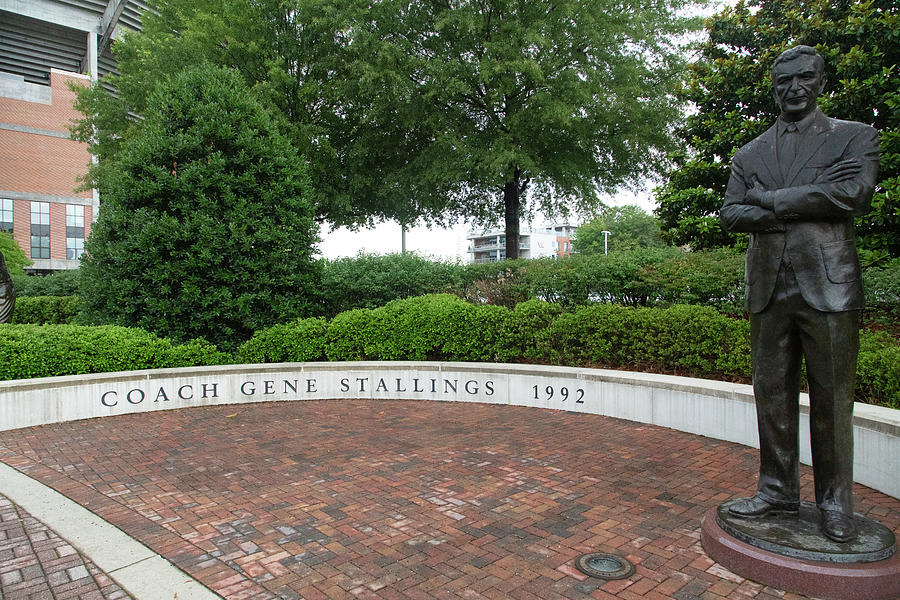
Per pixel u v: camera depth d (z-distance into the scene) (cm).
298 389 886
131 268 923
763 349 359
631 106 1490
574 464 554
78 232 4416
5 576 338
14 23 3556
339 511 439
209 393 848
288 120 1625
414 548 375
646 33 1512
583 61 1520
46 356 791
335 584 329
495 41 1488
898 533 392
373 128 1753
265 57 1558
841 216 326
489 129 1673
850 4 779
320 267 1091
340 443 635
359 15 1498
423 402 864
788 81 340
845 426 334
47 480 517
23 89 4175
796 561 314
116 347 834
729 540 344
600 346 831
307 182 1080
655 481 503
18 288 2148
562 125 1512
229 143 979
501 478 513
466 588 323
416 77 1650
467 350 941
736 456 576
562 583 328
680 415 681
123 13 3291
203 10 1574
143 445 632
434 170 1570
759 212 347
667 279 966
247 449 613
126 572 342
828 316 328
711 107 902
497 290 1184
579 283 1060
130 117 1791
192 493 481
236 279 957
